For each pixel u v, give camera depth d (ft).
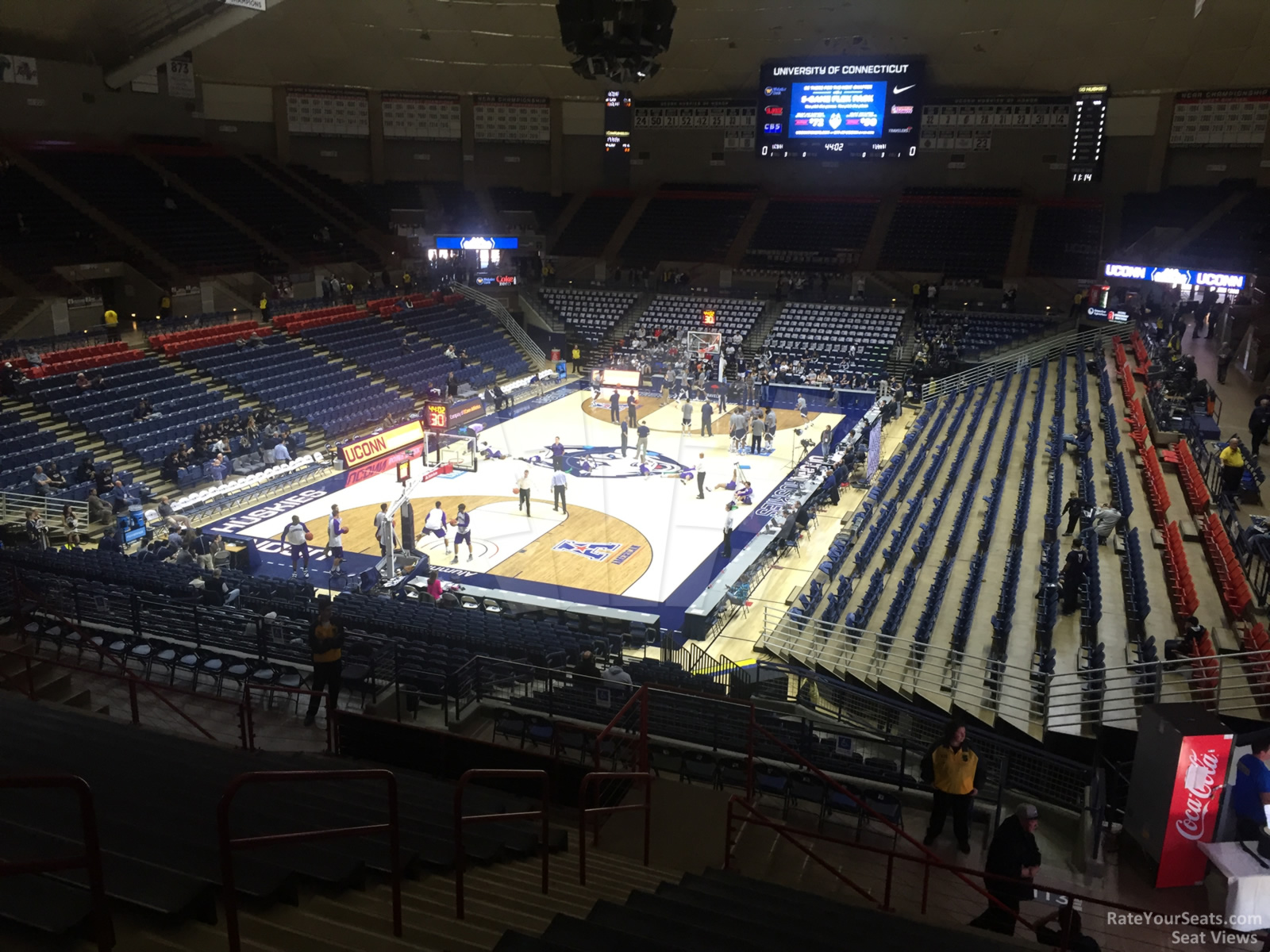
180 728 37.22
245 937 13.97
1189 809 27.30
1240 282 107.34
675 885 20.48
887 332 137.08
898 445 104.63
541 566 71.82
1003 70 136.56
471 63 149.79
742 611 64.18
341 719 33.53
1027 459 81.25
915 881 27.45
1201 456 68.23
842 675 49.16
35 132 118.62
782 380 128.47
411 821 22.34
